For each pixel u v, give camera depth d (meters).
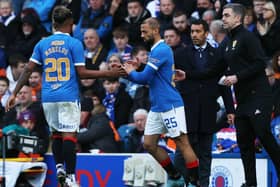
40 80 43.84
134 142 39.19
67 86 30.34
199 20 33.88
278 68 37.28
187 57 33.91
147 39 31.50
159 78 31.55
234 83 30.91
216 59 33.59
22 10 50.34
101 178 36.69
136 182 35.81
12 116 40.66
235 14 31.53
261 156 34.28
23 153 37.25
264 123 31.14
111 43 46.69
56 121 30.72
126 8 47.31
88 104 40.34
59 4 49.84
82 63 30.47
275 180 33.97
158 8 47.50
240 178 34.62
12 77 46.03
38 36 48.03
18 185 36.66
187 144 31.78
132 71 31.05
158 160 32.34
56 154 31.00
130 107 42.09
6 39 48.41
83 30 47.34
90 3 47.50
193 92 33.69
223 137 36.12
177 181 32.56
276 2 43.00
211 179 35.25
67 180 30.28
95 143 38.91
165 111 31.55
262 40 42.22
